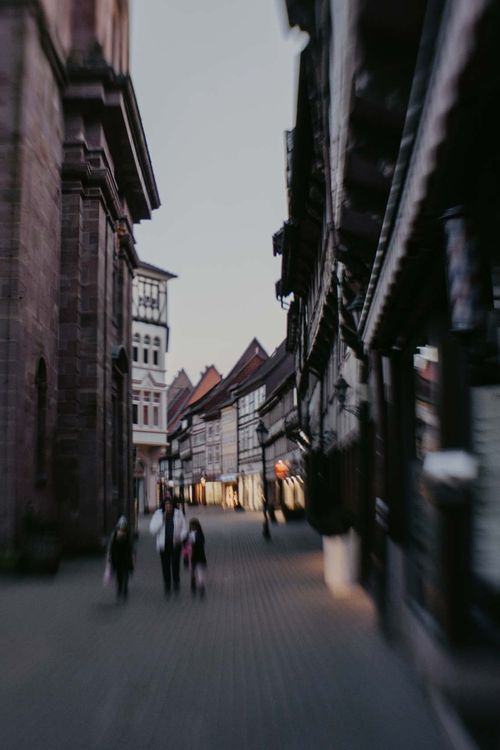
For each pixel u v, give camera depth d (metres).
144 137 26.42
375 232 7.68
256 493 61.53
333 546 12.92
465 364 4.96
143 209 29.53
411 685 6.18
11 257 17.03
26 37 17.88
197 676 6.98
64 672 7.24
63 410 20.58
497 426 4.54
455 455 4.76
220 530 32.69
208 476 82.19
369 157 6.20
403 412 7.90
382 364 8.84
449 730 4.60
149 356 57.44
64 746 4.99
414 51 4.56
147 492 57.62
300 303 30.83
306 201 17.64
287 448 46.41
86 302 21.56
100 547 20.52
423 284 5.50
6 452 16.44
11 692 6.48
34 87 18.38
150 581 14.98
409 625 6.75
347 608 10.69
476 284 3.78
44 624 10.09
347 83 5.05
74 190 21.39
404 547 7.49
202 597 12.48
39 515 17.12
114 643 8.71
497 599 4.30
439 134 3.13
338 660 7.38
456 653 4.48
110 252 23.58
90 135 22.33
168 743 5.02
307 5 7.46
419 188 3.75
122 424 26.64
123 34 24.53
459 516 4.68
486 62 2.57
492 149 3.35
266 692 6.29
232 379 77.12
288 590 13.03
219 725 5.39
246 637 8.88
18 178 17.30
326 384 24.84
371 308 7.34
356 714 5.51
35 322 18.28
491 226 3.80
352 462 14.58
